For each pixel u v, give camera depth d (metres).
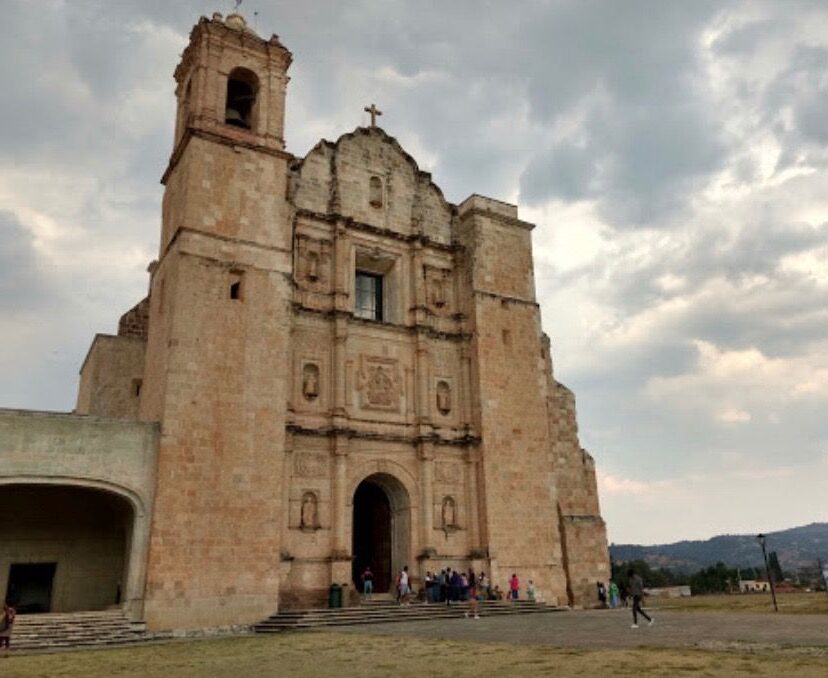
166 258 34.62
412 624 29.09
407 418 38.59
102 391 39.84
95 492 32.62
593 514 45.62
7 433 26.95
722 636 20.08
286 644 22.94
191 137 34.22
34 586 31.36
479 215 43.22
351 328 38.09
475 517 38.44
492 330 41.53
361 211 40.56
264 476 31.52
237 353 32.38
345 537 34.25
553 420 46.12
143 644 25.30
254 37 38.00
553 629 24.84
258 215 34.94
